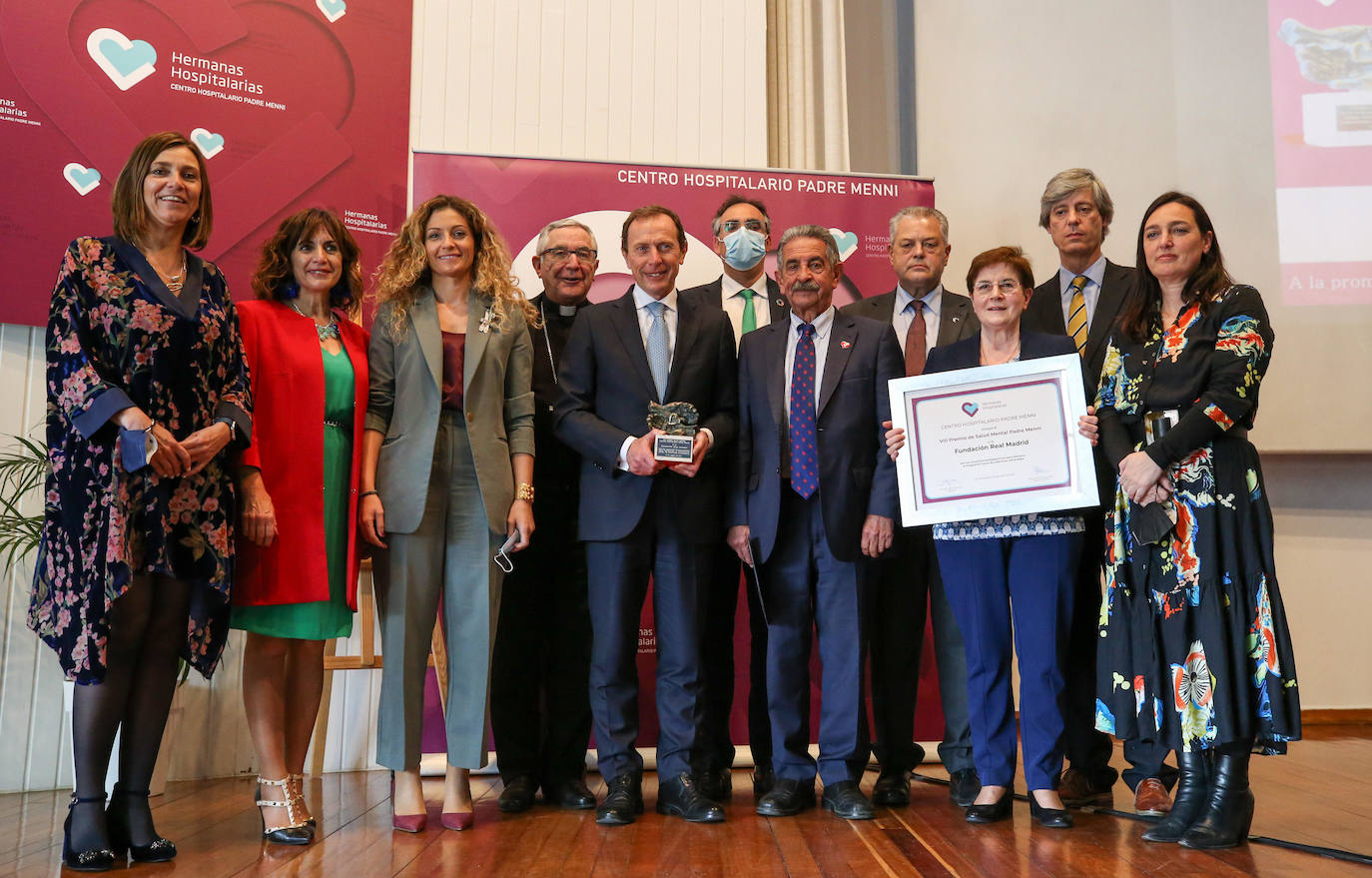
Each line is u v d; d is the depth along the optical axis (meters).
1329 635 4.97
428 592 2.75
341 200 4.25
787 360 2.98
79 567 2.29
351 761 4.09
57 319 2.36
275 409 2.64
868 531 2.85
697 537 2.82
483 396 2.82
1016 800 3.06
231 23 4.08
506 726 3.09
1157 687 2.52
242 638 3.93
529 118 4.64
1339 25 5.07
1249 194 5.07
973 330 3.63
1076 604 2.90
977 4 5.29
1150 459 2.51
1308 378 4.90
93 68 3.83
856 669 2.84
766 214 3.84
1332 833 2.57
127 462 2.27
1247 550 2.48
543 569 3.14
